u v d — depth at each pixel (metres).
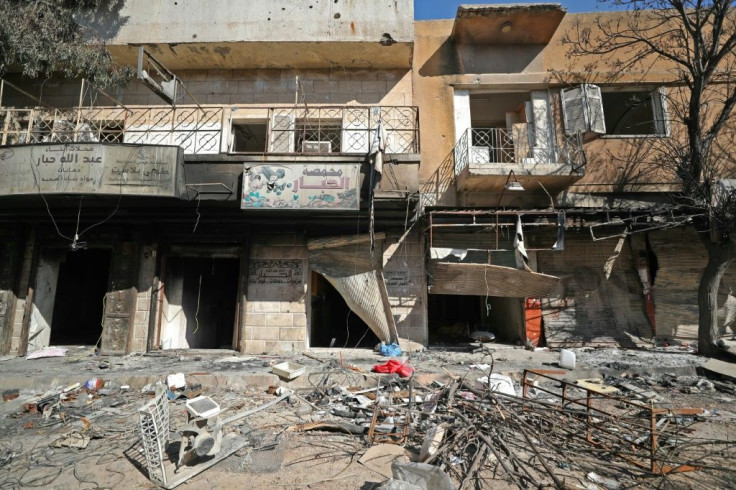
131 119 8.78
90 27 8.31
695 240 8.62
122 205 7.37
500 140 8.70
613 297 8.54
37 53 6.98
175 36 8.27
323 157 7.04
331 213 7.66
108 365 6.73
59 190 6.50
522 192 8.60
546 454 3.58
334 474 3.35
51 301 8.77
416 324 8.13
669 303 8.44
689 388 5.61
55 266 8.88
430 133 8.95
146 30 8.31
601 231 8.61
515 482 3.13
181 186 6.84
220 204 7.27
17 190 6.57
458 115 9.07
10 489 3.16
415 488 2.77
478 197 8.71
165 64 8.91
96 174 6.55
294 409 4.88
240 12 8.35
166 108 7.86
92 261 11.76
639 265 8.61
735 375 5.84
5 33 6.64
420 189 8.75
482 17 8.51
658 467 3.29
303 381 5.89
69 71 7.85
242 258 8.38
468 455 3.52
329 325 10.61
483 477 3.21
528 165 7.82
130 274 8.20
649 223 7.87
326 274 8.21
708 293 7.39
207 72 9.06
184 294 9.10
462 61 9.20
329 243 8.18
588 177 8.77
